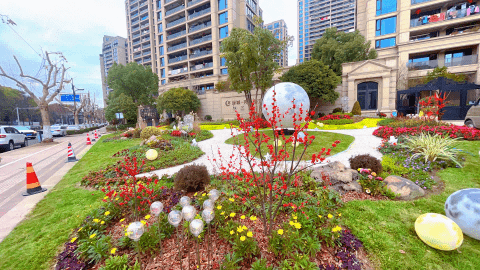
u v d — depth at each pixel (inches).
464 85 663.8
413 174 187.8
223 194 156.5
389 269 89.0
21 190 221.8
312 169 192.5
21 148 579.8
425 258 93.7
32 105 2203.5
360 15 1284.4
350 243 102.7
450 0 893.2
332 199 147.8
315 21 3535.9
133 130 680.4
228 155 330.3
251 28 1589.6
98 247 98.5
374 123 599.8
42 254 109.7
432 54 988.6
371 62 795.4
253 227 117.0
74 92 1210.6
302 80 824.3
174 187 183.6
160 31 1800.0
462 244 101.0
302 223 107.0
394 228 115.3
